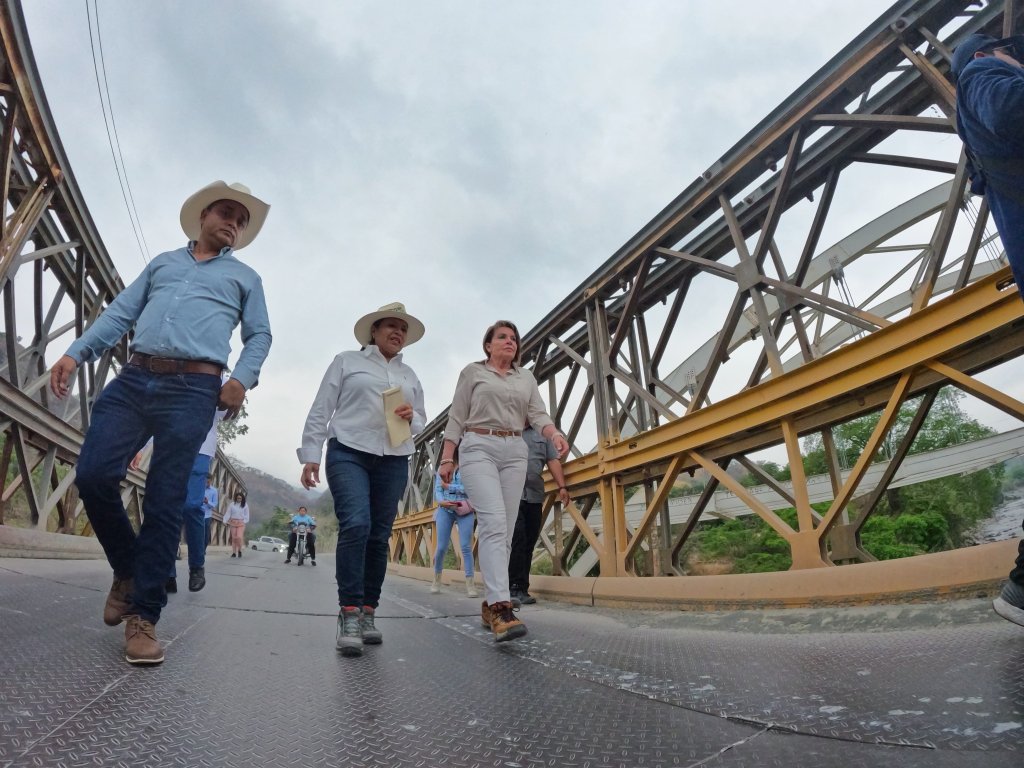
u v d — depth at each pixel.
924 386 3.18
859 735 1.44
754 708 1.73
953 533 11.63
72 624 2.74
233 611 3.87
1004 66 1.60
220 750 1.41
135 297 2.58
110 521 2.39
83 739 1.40
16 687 1.74
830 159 4.35
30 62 5.66
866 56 3.79
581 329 7.13
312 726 1.63
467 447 3.37
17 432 6.55
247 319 2.72
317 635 3.16
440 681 2.22
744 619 3.35
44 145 6.34
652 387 6.23
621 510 5.54
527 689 2.09
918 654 2.10
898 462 3.93
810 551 3.51
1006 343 2.81
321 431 3.12
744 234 5.23
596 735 1.58
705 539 12.11
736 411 4.13
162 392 2.37
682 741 1.50
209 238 2.73
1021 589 1.99
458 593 7.11
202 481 5.07
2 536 6.19
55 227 7.56
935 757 1.27
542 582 5.80
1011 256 1.65
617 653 2.73
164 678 2.00
